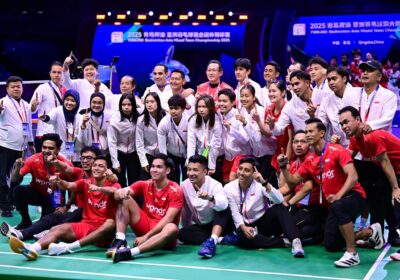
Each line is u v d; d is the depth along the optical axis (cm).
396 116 1291
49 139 628
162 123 677
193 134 665
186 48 1435
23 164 660
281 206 586
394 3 1321
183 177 708
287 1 1377
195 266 525
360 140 572
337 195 545
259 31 1399
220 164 682
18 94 762
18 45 1574
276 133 653
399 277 495
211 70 750
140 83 1455
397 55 1309
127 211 570
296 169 620
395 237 596
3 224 595
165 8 1449
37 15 1540
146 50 1447
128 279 484
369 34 1326
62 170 616
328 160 566
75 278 485
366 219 660
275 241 589
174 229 561
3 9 1547
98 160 584
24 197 649
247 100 664
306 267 524
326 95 655
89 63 805
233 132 659
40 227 607
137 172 711
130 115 687
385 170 560
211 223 606
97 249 579
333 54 1355
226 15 1416
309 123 575
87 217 593
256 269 518
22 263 528
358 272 509
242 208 590
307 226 595
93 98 693
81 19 1507
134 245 565
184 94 748
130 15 1455
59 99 802
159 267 520
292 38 1384
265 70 754
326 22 1355
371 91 607
